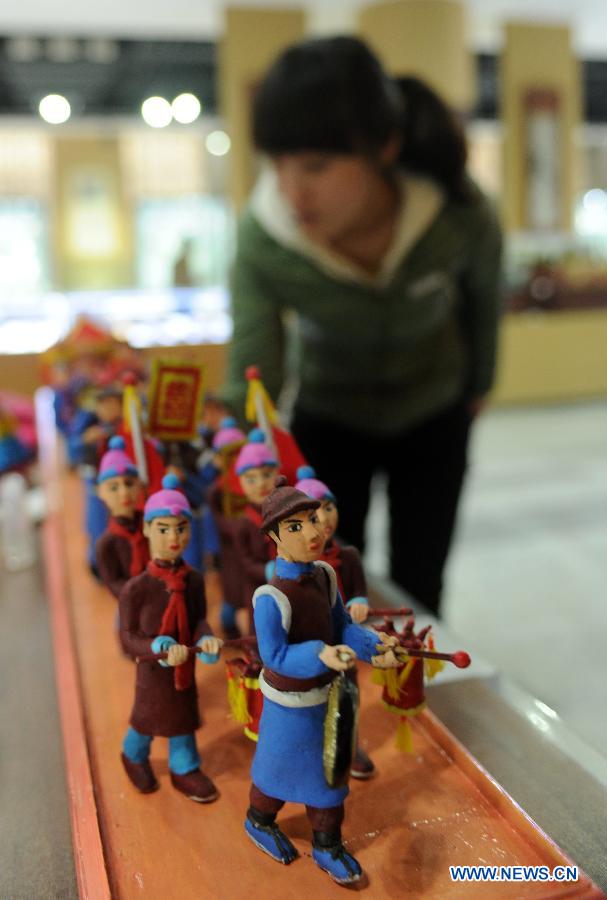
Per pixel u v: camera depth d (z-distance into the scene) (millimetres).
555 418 9148
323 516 1408
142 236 11133
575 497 6285
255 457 1727
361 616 1373
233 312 2520
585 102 11383
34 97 9266
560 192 9734
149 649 1337
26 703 1999
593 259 10312
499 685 1715
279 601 1164
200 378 2100
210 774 1461
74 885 1377
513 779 1408
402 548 2924
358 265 2439
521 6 8812
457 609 4449
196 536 2139
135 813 1363
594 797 1363
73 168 10695
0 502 3025
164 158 10992
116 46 8781
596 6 8875
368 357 2600
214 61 9367
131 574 1636
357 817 1334
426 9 8016
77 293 9156
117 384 2906
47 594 2662
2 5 7688
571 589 4668
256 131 2166
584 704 3457
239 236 2502
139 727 1399
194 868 1231
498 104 11000
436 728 1536
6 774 1716
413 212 2342
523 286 10078
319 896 1167
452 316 2791
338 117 2027
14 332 6746
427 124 2330
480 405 3037
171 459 2105
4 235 10719
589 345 10109
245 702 1371
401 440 2812
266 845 1252
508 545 5355
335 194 2172
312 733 1188
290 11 8109
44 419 5680
